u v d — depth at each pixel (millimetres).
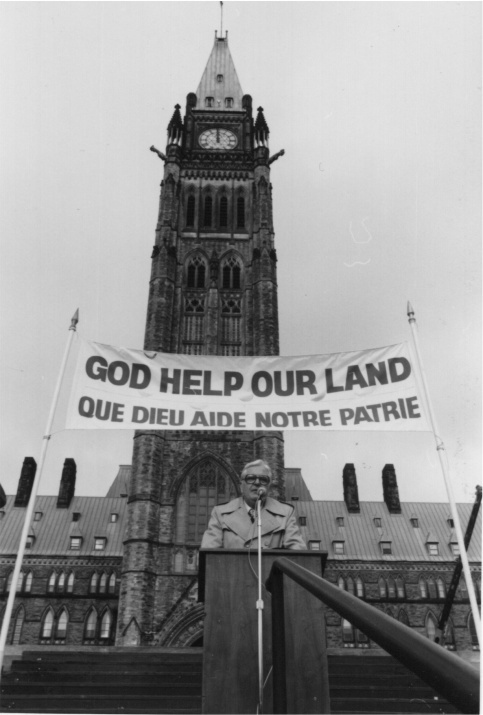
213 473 43094
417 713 8430
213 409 8227
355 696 9000
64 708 9008
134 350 8383
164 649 11656
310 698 5480
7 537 67438
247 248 55125
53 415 7539
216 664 5695
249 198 58656
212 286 51250
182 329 50156
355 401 8219
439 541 68250
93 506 73000
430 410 7855
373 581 65750
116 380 8172
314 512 73062
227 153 60719
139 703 9039
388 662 10789
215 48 74625
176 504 41594
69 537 68062
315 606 5914
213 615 5949
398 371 8281
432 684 1734
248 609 5988
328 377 8398
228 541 7500
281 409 8242
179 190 58375
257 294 50906
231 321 50656
